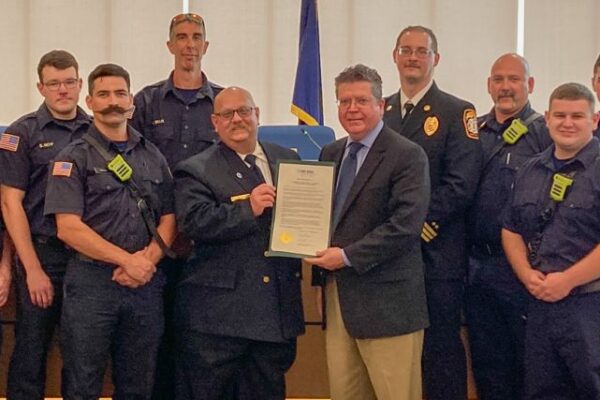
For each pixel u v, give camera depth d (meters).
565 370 3.38
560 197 3.36
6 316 3.74
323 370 3.82
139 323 3.41
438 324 3.67
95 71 3.46
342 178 3.42
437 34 5.97
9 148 3.59
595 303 3.32
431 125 3.69
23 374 3.57
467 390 3.83
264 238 3.40
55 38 5.87
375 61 5.98
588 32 6.01
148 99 4.07
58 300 3.61
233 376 3.50
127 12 5.89
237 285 3.36
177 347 3.52
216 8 5.93
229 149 3.48
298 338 3.81
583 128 3.36
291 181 3.37
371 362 3.32
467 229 3.84
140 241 3.41
